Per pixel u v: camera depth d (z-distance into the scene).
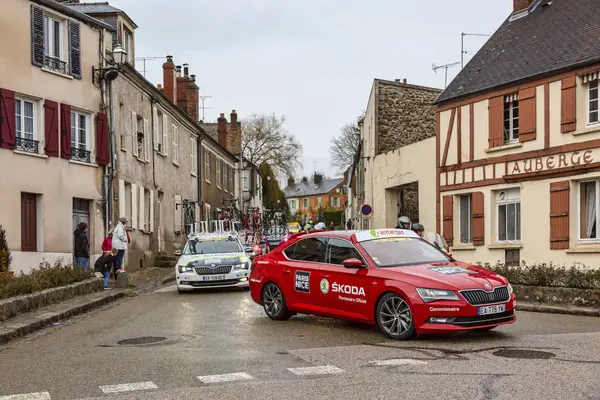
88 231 22.50
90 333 11.08
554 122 19.16
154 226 29.36
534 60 20.48
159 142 30.94
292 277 11.48
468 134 22.41
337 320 11.68
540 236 19.50
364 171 36.41
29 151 19.94
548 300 14.02
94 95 22.70
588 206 18.50
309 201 131.88
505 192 21.14
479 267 10.24
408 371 7.39
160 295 17.84
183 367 7.94
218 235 19.80
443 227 23.44
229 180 50.94
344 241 10.90
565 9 21.81
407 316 9.43
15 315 12.34
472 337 9.72
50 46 21.25
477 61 23.75
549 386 6.57
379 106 30.89
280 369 7.68
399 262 10.30
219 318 12.40
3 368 8.30
